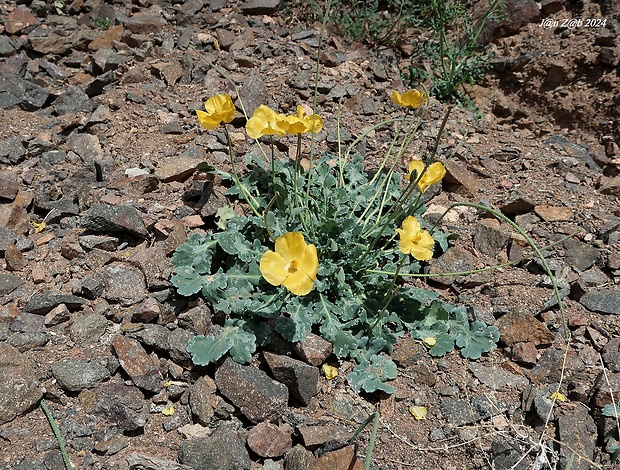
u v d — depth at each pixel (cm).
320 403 268
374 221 334
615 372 280
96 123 407
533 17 524
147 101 435
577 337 300
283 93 441
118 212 320
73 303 291
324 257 308
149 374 267
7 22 519
